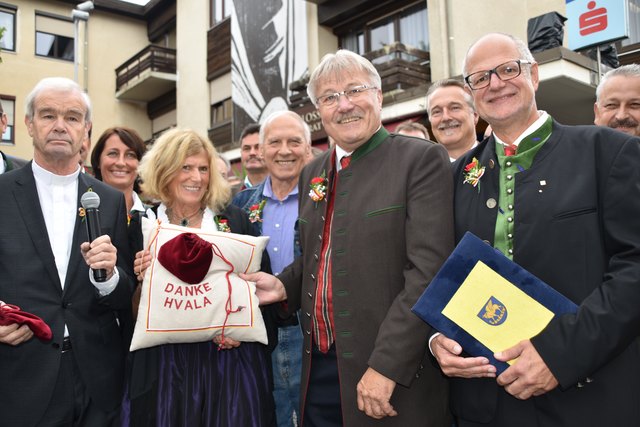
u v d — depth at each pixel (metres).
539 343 1.64
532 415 1.78
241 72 12.55
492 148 2.05
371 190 2.18
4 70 15.69
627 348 1.72
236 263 2.43
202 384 2.47
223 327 2.35
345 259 2.16
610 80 2.99
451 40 8.46
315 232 2.40
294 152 3.24
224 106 14.25
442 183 2.08
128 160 3.79
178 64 15.70
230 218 2.81
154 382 2.45
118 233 2.57
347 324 2.13
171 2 16.55
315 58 11.02
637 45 7.98
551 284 1.75
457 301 1.78
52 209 2.49
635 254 1.61
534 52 6.82
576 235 1.73
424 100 7.93
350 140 2.26
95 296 2.41
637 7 8.14
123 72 17.22
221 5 14.46
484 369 1.71
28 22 16.14
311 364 2.35
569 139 1.87
